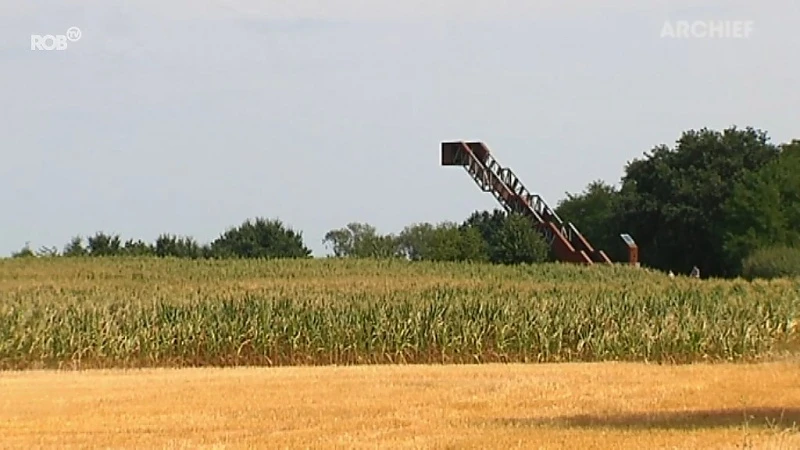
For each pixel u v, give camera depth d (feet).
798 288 631.15
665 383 329.93
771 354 483.10
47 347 446.60
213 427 236.02
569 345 475.31
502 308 474.49
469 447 202.18
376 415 254.88
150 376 369.71
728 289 617.21
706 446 198.08
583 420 242.37
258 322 463.83
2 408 270.26
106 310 458.91
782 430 220.84
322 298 485.15
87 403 280.72
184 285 608.19
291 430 229.86
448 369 399.65
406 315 470.39
